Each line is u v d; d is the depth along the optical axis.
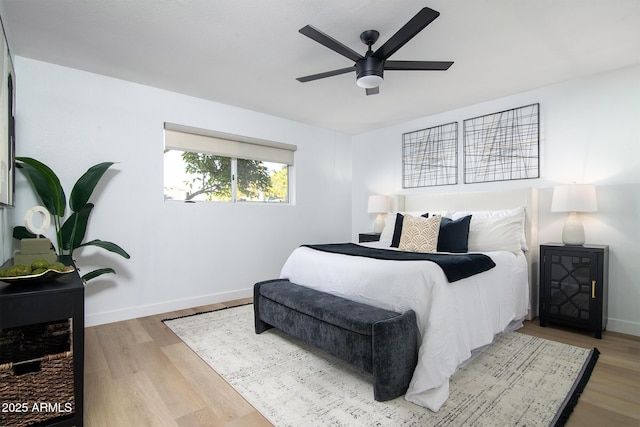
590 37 2.28
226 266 3.78
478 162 3.71
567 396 1.75
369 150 5.02
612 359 2.22
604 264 2.65
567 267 2.78
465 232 3.03
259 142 4.05
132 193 3.14
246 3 1.91
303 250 2.93
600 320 2.60
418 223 3.10
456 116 3.92
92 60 2.67
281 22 2.11
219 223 3.73
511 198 3.32
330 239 4.94
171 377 2.00
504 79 3.02
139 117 3.17
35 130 2.66
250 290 3.99
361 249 2.97
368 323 1.81
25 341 1.60
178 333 2.74
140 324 2.96
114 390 1.85
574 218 2.89
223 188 3.89
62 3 1.91
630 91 2.76
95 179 2.65
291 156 4.46
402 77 2.97
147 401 1.75
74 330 1.50
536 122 3.27
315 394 1.81
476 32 2.21
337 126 4.73
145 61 2.69
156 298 3.28
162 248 3.32
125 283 3.10
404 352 1.77
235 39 2.33
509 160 3.46
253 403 1.72
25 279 1.48
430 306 1.85
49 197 2.59
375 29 2.17
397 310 1.95
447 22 2.08
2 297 1.34
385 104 3.75
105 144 2.99
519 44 2.37
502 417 1.58
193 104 3.52
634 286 2.72
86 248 2.90
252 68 2.81
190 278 3.50
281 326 2.48
